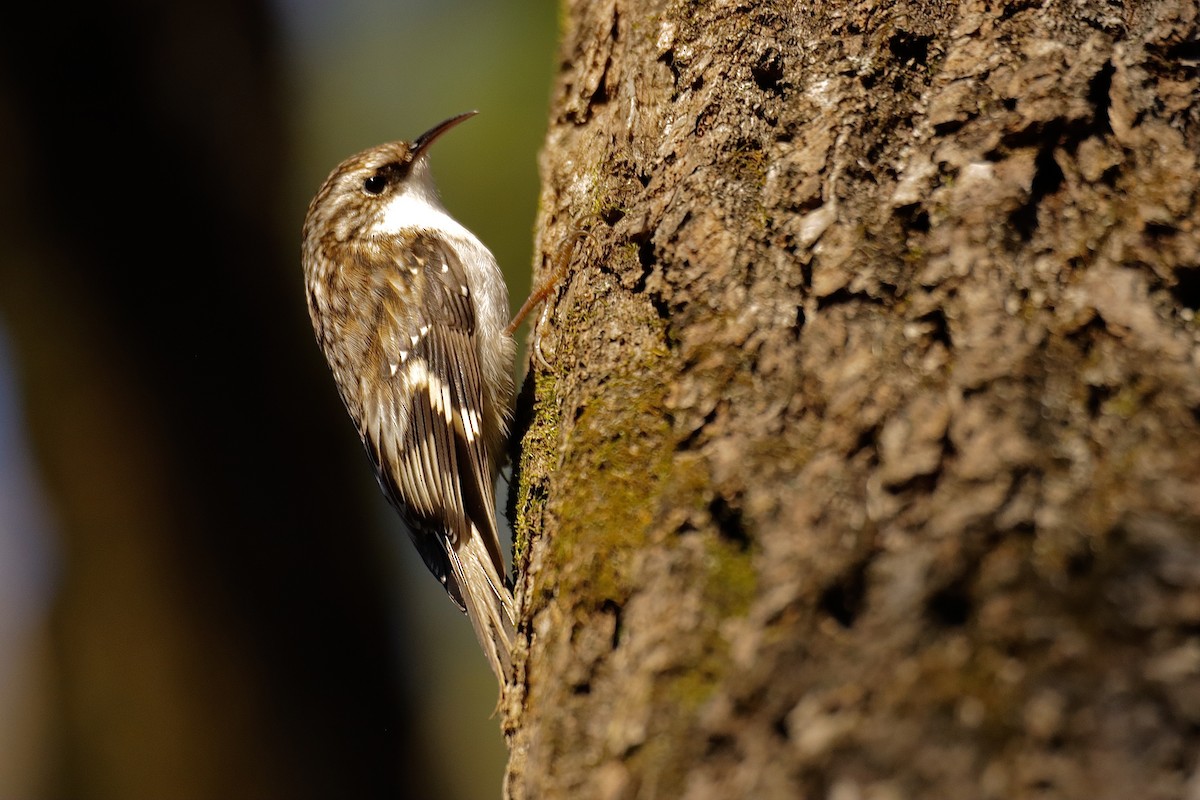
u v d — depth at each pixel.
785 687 2.33
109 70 3.24
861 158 3.08
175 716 3.26
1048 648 2.15
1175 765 2.01
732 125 3.09
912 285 2.93
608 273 3.10
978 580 2.29
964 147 3.07
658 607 2.69
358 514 3.29
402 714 3.29
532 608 3.08
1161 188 2.94
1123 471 2.40
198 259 3.26
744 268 3.07
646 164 3.10
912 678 2.20
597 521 3.07
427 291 3.18
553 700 2.89
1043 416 2.53
